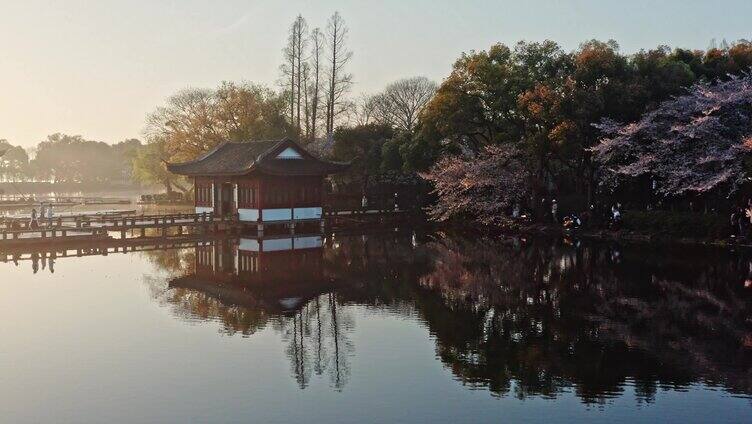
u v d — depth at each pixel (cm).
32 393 1783
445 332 2350
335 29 8681
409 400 1714
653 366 1947
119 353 2127
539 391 1767
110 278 3469
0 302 2870
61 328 2430
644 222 4684
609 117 4869
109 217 5659
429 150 6319
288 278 3447
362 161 7200
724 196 4391
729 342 2180
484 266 3756
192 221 5384
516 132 5634
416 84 10200
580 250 4256
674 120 4497
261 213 5369
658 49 5253
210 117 7762
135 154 12094
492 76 5388
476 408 1655
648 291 2964
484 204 5591
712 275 3288
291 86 8750
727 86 4416
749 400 1684
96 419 1617
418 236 5409
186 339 2281
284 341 2255
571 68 5291
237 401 1720
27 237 4759
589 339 2231
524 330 2362
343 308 2738
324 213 6041
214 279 3428
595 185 5275
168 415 1636
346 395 1752
